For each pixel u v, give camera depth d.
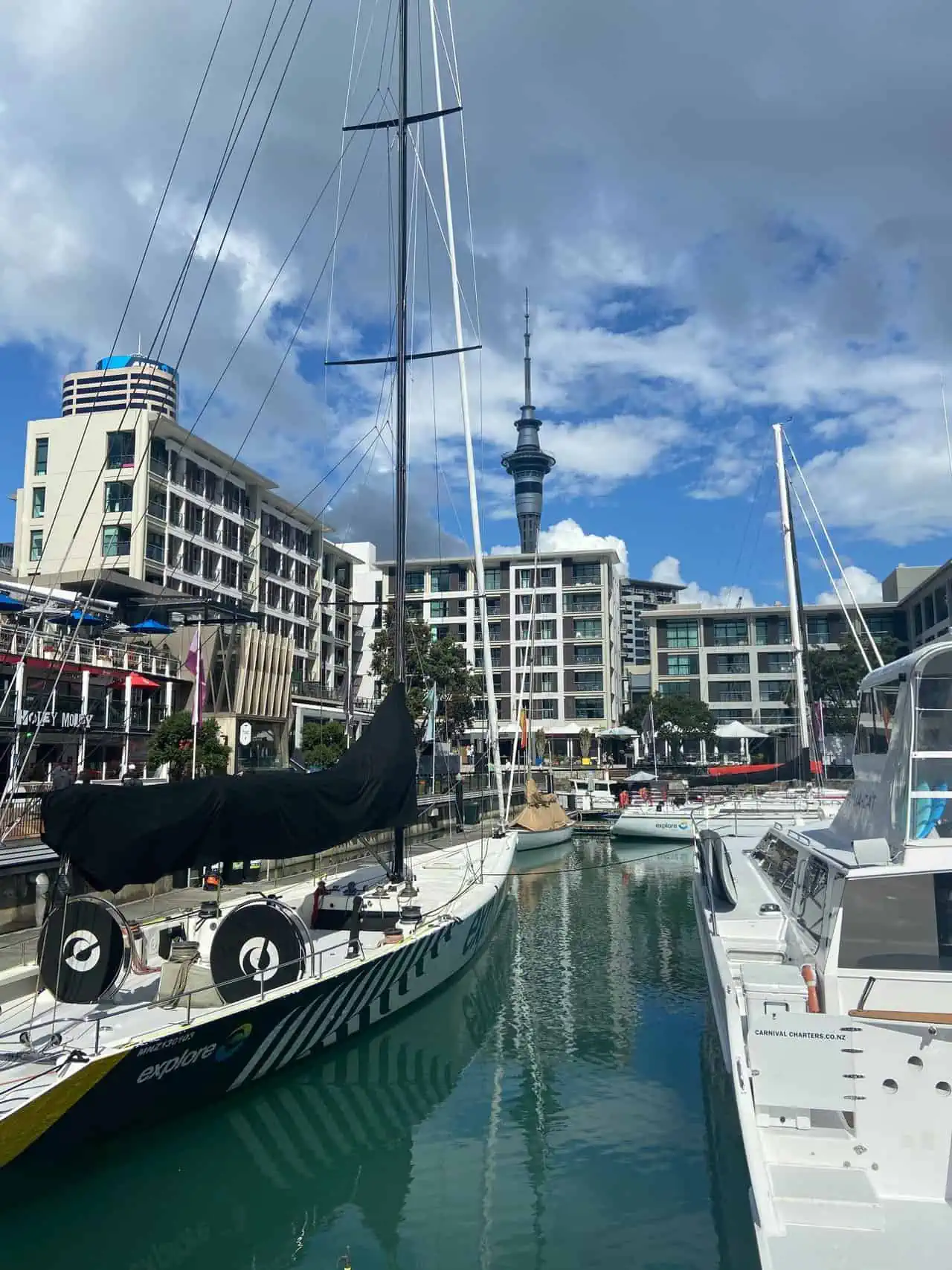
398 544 15.97
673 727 70.19
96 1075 8.27
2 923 15.89
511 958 18.67
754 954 10.24
